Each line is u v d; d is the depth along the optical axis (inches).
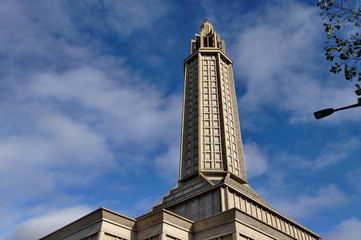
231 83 2947.8
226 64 3097.9
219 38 3282.5
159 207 2106.3
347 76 594.2
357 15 589.6
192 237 1541.6
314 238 2241.6
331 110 539.2
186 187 2101.4
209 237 1455.5
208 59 2994.6
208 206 1782.7
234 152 2421.3
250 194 2042.3
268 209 1961.1
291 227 2062.0
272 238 1526.8
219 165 2258.9
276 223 1957.4
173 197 2118.6
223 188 1800.0
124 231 1470.2
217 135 2436.0
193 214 1834.4
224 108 2628.0
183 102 2817.4
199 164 2247.8
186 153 2461.9
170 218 1477.6
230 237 1357.0
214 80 2815.0
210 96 2699.3
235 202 1800.0
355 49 586.9
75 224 1530.5
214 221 1477.6
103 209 1409.9
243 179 2262.6
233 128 2596.0
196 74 2930.6
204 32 3307.1
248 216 1454.2
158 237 1401.3
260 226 1493.6
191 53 3211.1
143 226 1513.3
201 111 2583.7
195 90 2819.9
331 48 609.0
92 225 1423.5
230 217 1407.5
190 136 2541.8
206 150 2353.6
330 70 616.1
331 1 605.3
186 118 2711.6
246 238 1384.1
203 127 2490.2
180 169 2373.3
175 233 1459.2
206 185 1947.6
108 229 1392.7
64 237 1553.9
